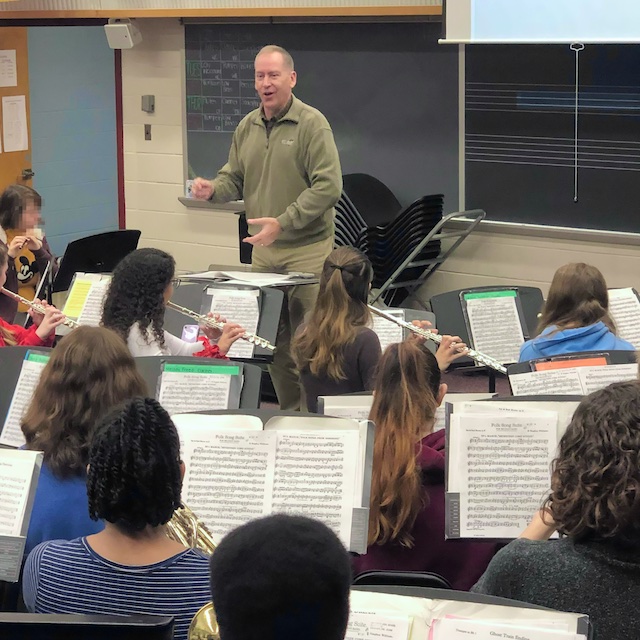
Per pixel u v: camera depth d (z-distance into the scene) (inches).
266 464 85.6
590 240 211.2
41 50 275.6
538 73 209.0
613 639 56.8
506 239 220.4
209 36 243.1
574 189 211.0
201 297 159.0
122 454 60.4
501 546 86.4
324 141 175.2
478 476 85.1
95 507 61.4
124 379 84.4
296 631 38.2
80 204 292.8
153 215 263.6
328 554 39.0
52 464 80.3
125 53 256.2
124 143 262.8
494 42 199.5
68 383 82.8
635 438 58.3
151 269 129.3
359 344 126.5
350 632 57.5
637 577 57.3
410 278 223.0
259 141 182.5
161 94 253.9
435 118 221.9
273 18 233.6
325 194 173.9
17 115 272.8
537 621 55.3
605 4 188.5
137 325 129.6
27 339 143.1
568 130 208.7
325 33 229.3
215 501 85.4
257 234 176.7
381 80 225.9
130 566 60.6
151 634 48.5
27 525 77.4
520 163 215.3
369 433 84.7
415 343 88.9
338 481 84.0
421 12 210.5
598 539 58.6
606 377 115.5
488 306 156.3
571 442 60.9
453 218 222.4
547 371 116.6
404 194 229.6
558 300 128.4
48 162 283.1
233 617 38.5
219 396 118.8
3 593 79.1
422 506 84.7
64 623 48.6
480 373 213.9
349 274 127.1
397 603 57.9
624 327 147.8
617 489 57.3
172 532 73.5
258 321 156.3
